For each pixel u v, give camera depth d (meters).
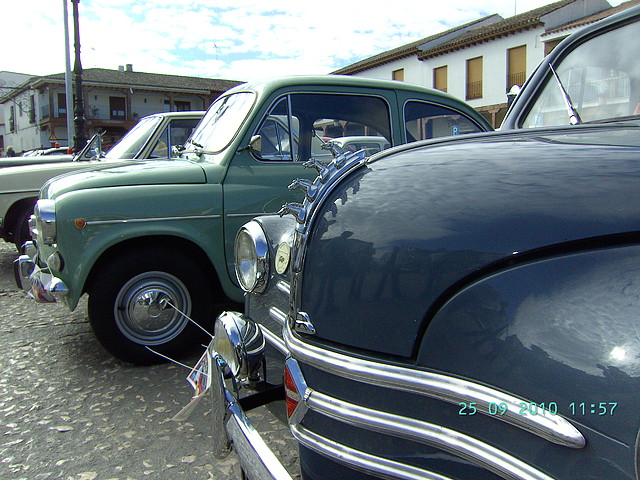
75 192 3.01
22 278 3.46
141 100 39.97
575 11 21.19
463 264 0.84
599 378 0.70
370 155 1.24
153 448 2.34
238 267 1.76
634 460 0.67
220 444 1.47
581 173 0.88
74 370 3.18
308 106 3.63
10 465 2.22
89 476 2.14
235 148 3.39
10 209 5.69
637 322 0.70
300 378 1.10
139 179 3.17
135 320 3.13
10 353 3.46
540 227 0.81
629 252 0.74
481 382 0.81
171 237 3.23
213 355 1.58
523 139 1.17
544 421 0.74
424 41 26.70
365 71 29.77
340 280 1.01
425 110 4.00
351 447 0.99
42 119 39.97
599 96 2.14
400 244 0.93
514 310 0.79
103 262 3.12
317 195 1.15
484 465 0.80
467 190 0.94
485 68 23.06
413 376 0.88
